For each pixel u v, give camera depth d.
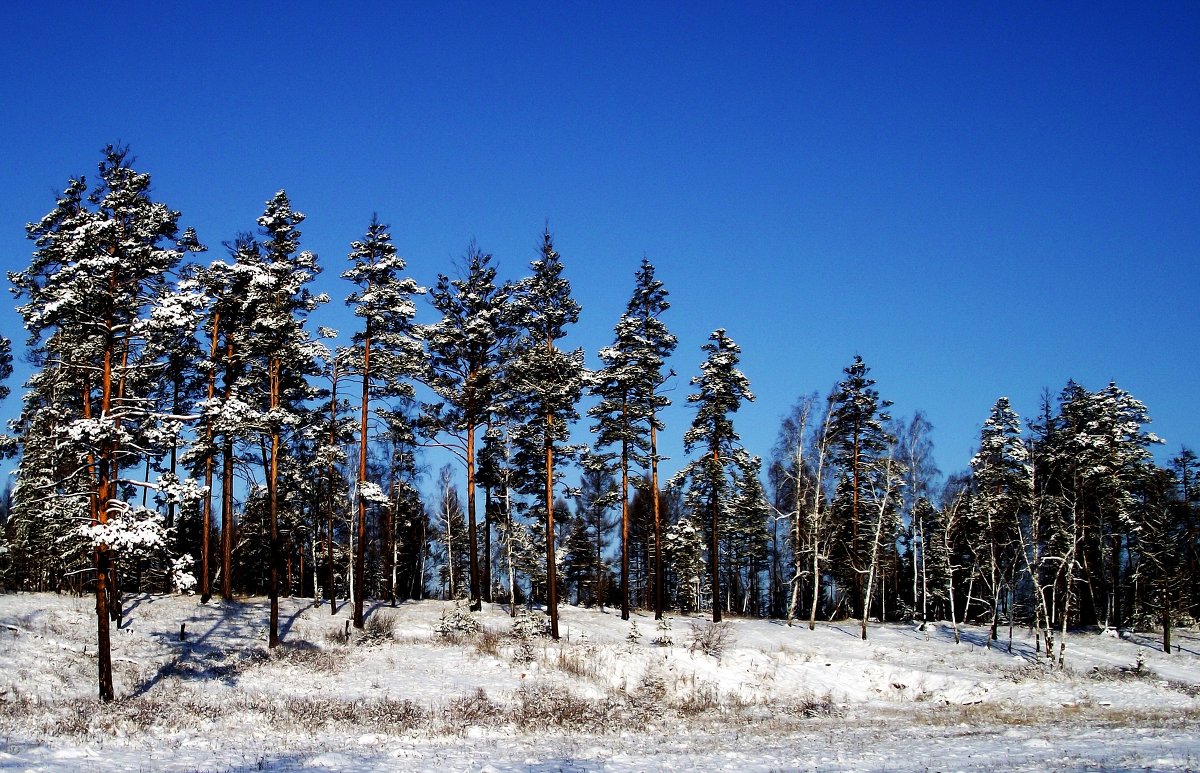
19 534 37.97
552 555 39.25
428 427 41.66
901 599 67.06
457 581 64.62
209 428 36.31
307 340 37.47
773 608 69.81
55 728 20.42
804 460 48.56
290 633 36.25
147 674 28.28
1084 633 54.56
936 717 29.59
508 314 41.88
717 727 27.06
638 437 45.03
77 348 30.73
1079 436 47.41
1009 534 48.88
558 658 35.00
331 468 41.03
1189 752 19.72
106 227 25.95
